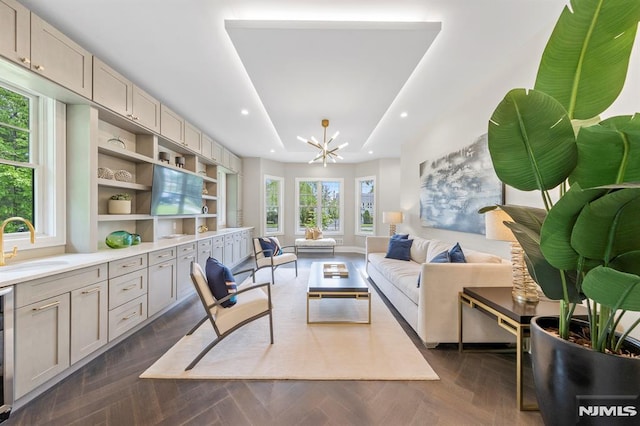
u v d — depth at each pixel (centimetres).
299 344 229
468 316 224
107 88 252
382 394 168
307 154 662
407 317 271
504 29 209
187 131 407
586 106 112
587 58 108
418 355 213
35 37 185
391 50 226
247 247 638
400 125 436
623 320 157
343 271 320
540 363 119
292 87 291
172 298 315
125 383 177
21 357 153
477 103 300
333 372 189
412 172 499
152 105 321
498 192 262
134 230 338
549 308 172
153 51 237
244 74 278
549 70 115
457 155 335
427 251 370
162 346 227
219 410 154
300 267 538
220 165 554
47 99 227
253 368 193
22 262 196
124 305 236
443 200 371
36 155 223
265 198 713
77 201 241
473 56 245
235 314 213
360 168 762
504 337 223
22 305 153
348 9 189
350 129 437
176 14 193
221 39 221
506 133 104
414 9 188
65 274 180
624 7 99
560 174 103
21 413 150
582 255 98
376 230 714
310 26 198
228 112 381
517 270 189
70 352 183
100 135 280
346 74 264
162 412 152
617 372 96
